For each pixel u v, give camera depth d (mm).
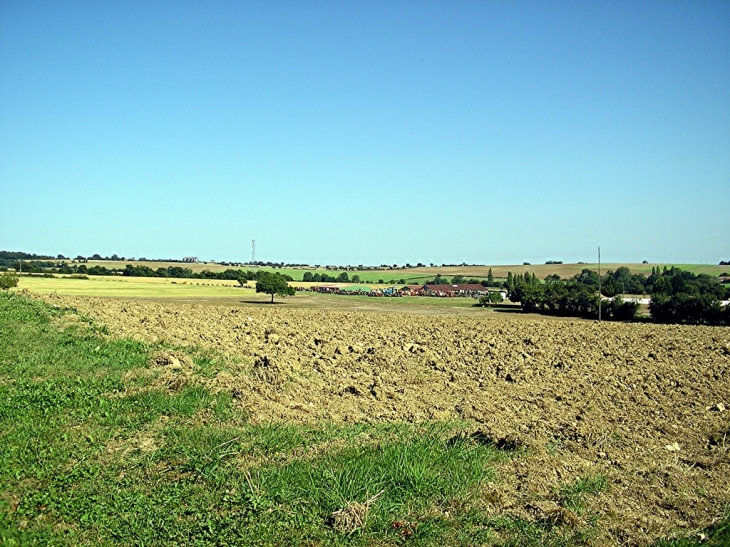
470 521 8812
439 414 13875
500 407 15055
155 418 12203
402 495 9461
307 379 16562
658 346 29469
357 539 8180
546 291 82938
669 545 8320
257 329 28281
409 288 127562
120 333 20984
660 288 81125
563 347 26953
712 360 24734
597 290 81000
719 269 143625
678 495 10109
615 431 13516
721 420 15078
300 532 8289
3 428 11133
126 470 9812
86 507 8578
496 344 26703
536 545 8188
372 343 25188
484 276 164875
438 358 21609
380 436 11969
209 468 9875
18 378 14125
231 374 16375
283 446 10992
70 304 32125
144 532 8047
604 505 9594
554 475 10680
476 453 11211
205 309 42531
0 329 19047
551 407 15383
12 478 9273
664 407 16156
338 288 124188
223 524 8352
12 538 7648
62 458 10016
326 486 9461
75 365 15539
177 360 16781
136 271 121188
